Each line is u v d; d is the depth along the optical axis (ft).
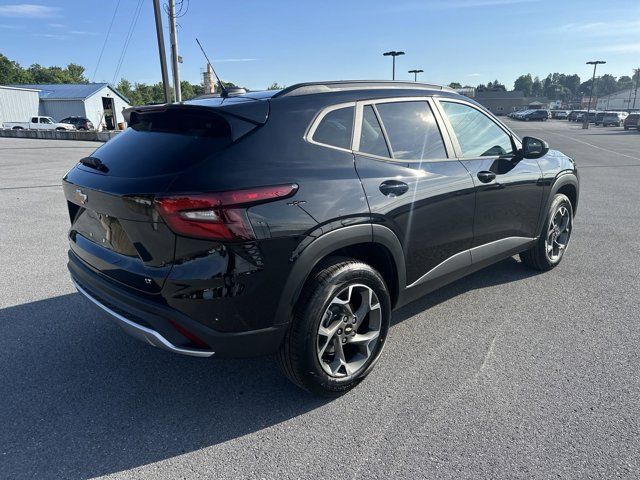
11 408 9.27
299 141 8.65
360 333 9.82
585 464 7.70
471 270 12.57
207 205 7.39
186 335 7.91
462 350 11.28
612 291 14.61
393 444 8.25
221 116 8.18
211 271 7.57
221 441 8.40
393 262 10.03
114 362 10.92
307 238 8.22
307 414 9.11
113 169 8.72
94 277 9.42
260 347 8.36
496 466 7.69
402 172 10.02
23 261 17.70
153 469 7.77
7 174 42.24
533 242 14.89
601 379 10.01
